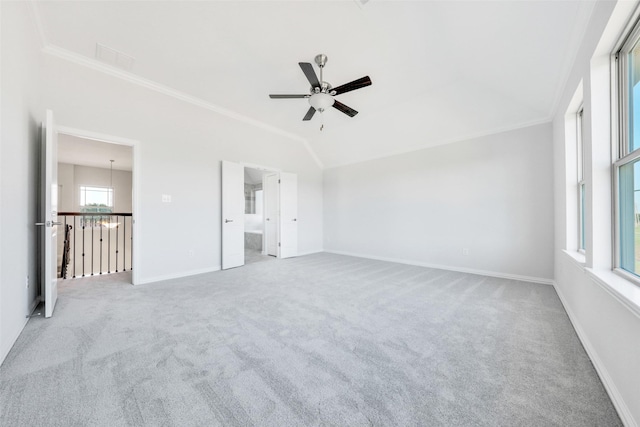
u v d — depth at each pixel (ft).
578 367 5.12
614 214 5.47
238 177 14.84
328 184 20.74
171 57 9.22
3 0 5.44
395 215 16.60
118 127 10.44
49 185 7.43
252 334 6.48
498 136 12.47
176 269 12.30
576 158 8.79
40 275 8.64
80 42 8.45
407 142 15.48
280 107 13.33
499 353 5.63
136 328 6.77
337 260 17.08
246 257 18.33
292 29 7.87
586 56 6.09
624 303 3.80
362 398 4.25
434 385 4.57
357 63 9.55
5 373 4.81
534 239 11.50
